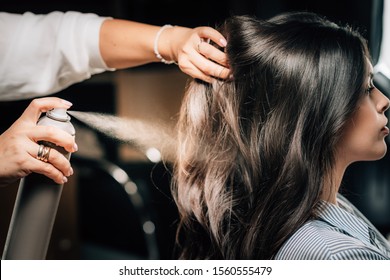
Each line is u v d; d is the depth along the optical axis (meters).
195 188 1.11
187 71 1.08
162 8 2.26
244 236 1.04
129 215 2.15
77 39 1.34
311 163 0.97
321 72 0.95
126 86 2.36
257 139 1.01
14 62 1.38
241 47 1.01
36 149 0.92
